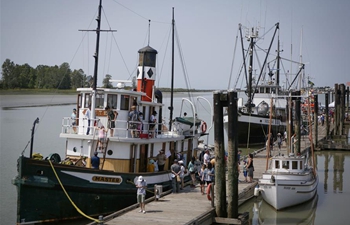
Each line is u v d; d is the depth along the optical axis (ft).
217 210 82.48
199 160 124.47
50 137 205.67
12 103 390.42
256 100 232.32
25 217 74.43
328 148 204.95
